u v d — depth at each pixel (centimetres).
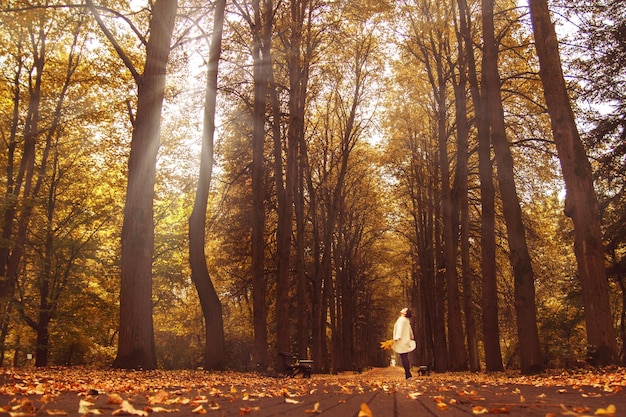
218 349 1891
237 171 2958
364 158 3966
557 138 1473
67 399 595
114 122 2959
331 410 503
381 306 7062
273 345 4134
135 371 1462
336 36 2875
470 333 2694
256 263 2395
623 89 2175
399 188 3966
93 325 3144
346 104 3644
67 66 2966
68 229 3228
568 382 1019
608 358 1322
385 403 596
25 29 2738
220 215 3055
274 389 926
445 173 3083
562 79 1505
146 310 1598
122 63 2677
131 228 1623
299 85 2992
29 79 2861
